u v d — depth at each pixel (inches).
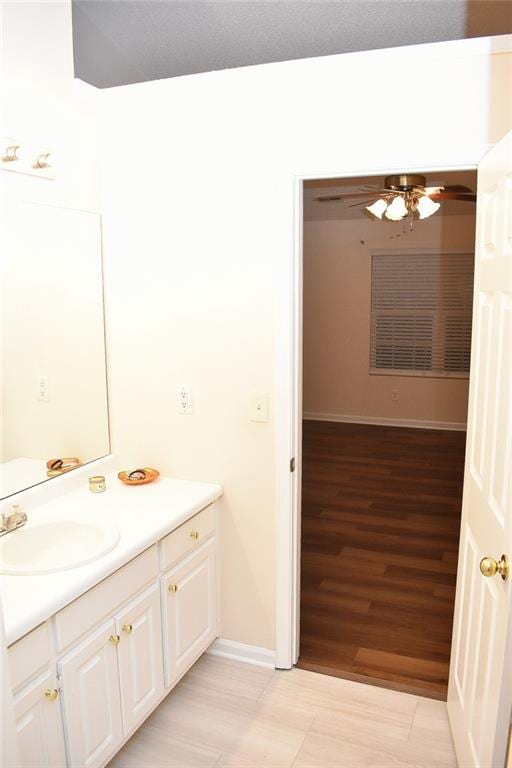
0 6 78.0
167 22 89.0
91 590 72.1
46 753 67.0
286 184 90.2
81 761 72.5
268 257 93.2
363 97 84.4
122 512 89.7
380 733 88.8
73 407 99.1
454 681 88.3
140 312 103.4
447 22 88.2
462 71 79.6
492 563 62.9
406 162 84.0
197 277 98.3
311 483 197.8
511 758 60.5
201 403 101.7
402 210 140.9
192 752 85.3
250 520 102.0
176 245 98.8
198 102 93.4
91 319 102.1
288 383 94.7
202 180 95.3
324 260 274.5
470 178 189.2
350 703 95.1
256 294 94.9
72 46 92.7
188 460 104.7
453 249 254.4
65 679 68.9
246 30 91.2
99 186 101.5
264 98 89.4
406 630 115.6
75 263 97.1
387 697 96.6
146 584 83.5
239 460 100.7
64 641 68.4
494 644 65.1
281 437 96.4
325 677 101.6
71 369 98.3
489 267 74.1
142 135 98.0
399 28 90.4
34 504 90.9
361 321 274.2
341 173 87.5
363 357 276.8
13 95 82.3
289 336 93.4
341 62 84.4
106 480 104.8
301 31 91.2
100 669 74.7
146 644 84.3
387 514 171.3
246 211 93.4
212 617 104.1
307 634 114.5
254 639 105.3
